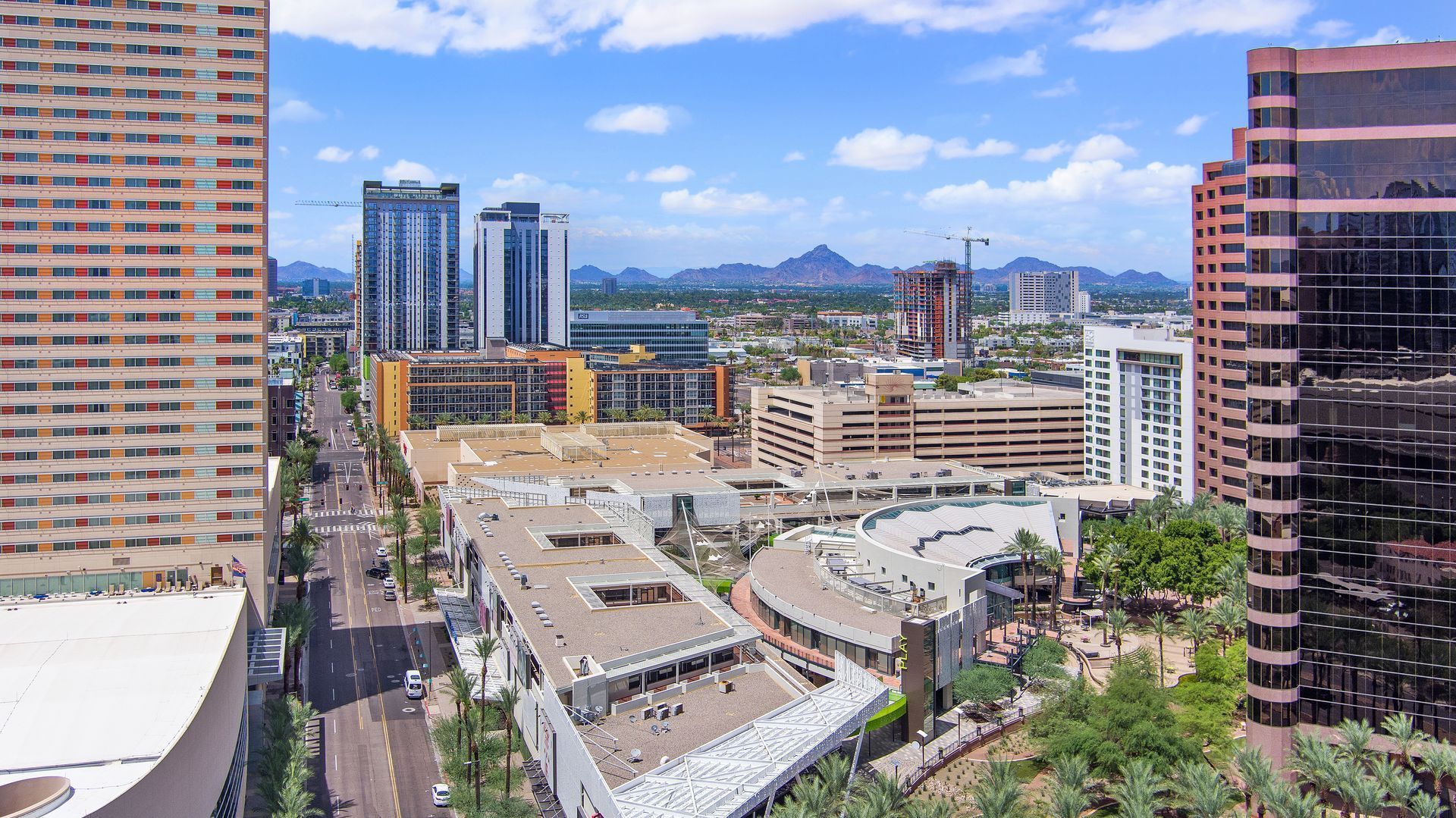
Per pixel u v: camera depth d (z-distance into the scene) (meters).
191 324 185.00
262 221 187.62
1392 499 137.00
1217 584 198.12
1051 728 144.12
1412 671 137.25
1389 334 136.38
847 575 196.25
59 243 179.00
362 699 174.00
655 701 136.62
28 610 150.12
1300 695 143.25
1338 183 138.00
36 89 177.38
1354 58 137.38
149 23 181.62
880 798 111.38
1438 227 134.00
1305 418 140.38
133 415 183.38
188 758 109.25
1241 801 133.75
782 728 125.44
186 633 140.38
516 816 129.75
